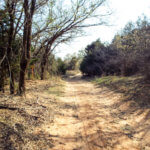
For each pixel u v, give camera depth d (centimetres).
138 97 689
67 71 4144
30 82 1090
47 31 691
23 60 589
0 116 364
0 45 600
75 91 1093
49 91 886
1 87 651
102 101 738
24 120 390
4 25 588
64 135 363
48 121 431
